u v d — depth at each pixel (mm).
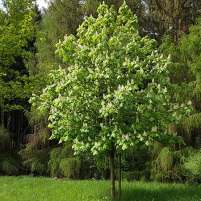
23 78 11828
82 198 6812
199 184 9133
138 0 13336
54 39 12852
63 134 6645
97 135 6156
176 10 11703
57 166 13203
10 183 9836
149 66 6223
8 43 10547
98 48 6223
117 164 12023
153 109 6027
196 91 9609
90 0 12164
